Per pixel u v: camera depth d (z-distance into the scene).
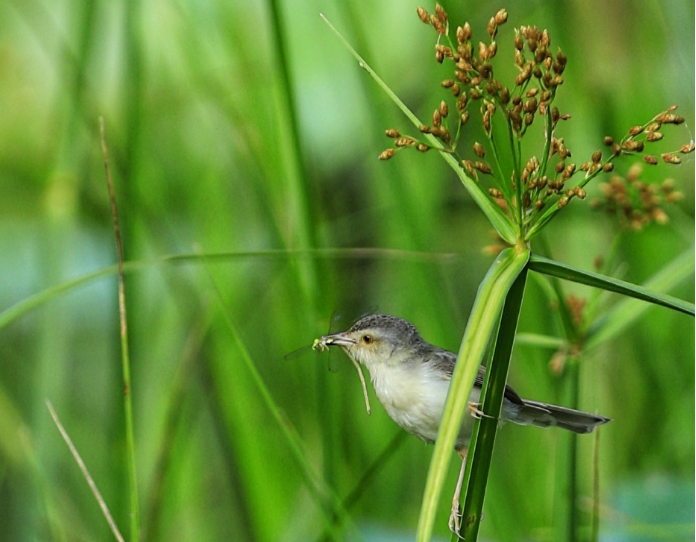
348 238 11.98
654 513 9.74
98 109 10.80
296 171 8.85
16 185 11.41
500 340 5.60
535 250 8.71
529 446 11.56
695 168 11.49
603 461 11.55
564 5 11.23
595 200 8.57
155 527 9.46
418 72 11.94
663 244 12.00
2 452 11.25
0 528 10.94
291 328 11.03
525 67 5.60
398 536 9.74
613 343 12.02
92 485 6.58
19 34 11.59
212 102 11.49
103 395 11.52
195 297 11.27
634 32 11.86
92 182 11.09
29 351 11.87
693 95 10.18
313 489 8.29
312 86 11.60
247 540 10.70
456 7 10.70
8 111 11.50
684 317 11.86
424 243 10.36
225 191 12.12
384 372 8.46
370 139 11.54
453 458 11.40
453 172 12.48
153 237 11.33
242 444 10.81
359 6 11.80
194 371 10.99
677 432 11.42
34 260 11.22
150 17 11.95
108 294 10.81
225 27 11.45
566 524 7.95
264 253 7.99
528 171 5.50
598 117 11.52
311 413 10.83
